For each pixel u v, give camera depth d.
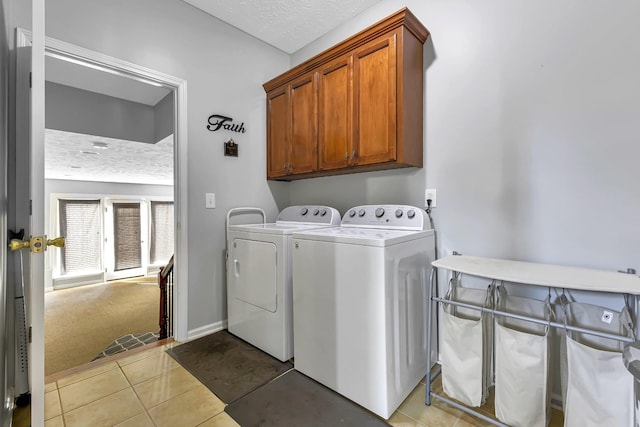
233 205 2.45
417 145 1.91
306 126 2.32
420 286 1.71
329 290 1.59
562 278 1.19
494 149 1.69
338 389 1.57
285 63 2.85
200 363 1.87
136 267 7.33
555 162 1.50
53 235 6.23
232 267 2.27
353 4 2.19
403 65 1.76
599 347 1.26
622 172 1.33
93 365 1.84
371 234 1.63
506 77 1.64
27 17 1.52
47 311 4.60
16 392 1.45
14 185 1.47
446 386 1.46
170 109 3.16
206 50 2.27
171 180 6.80
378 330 1.40
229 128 2.41
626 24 1.31
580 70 1.42
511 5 1.62
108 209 6.90
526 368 1.23
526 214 1.59
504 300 1.53
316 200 2.69
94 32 1.77
